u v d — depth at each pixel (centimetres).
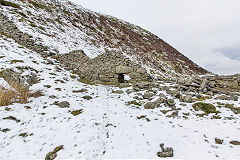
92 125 409
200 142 318
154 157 268
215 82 990
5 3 1794
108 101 668
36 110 507
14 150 301
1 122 394
